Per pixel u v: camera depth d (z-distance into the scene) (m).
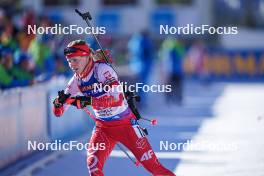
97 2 103.31
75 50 18.52
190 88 82.50
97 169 18.84
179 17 103.12
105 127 19.22
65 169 27.89
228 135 37.47
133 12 103.44
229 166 27.72
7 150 28.38
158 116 49.94
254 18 105.81
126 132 19.11
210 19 103.50
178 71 60.28
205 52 96.44
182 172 26.61
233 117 47.81
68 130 37.06
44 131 33.06
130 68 59.44
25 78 34.47
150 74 60.28
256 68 96.44
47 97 33.56
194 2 103.12
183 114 51.25
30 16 38.88
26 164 28.98
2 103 27.73
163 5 103.56
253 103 58.97
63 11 101.62
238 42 104.69
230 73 96.88
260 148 32.22
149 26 102.88
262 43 104.75
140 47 59.06
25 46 36.84
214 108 55.62
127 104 19.42
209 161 28.98
